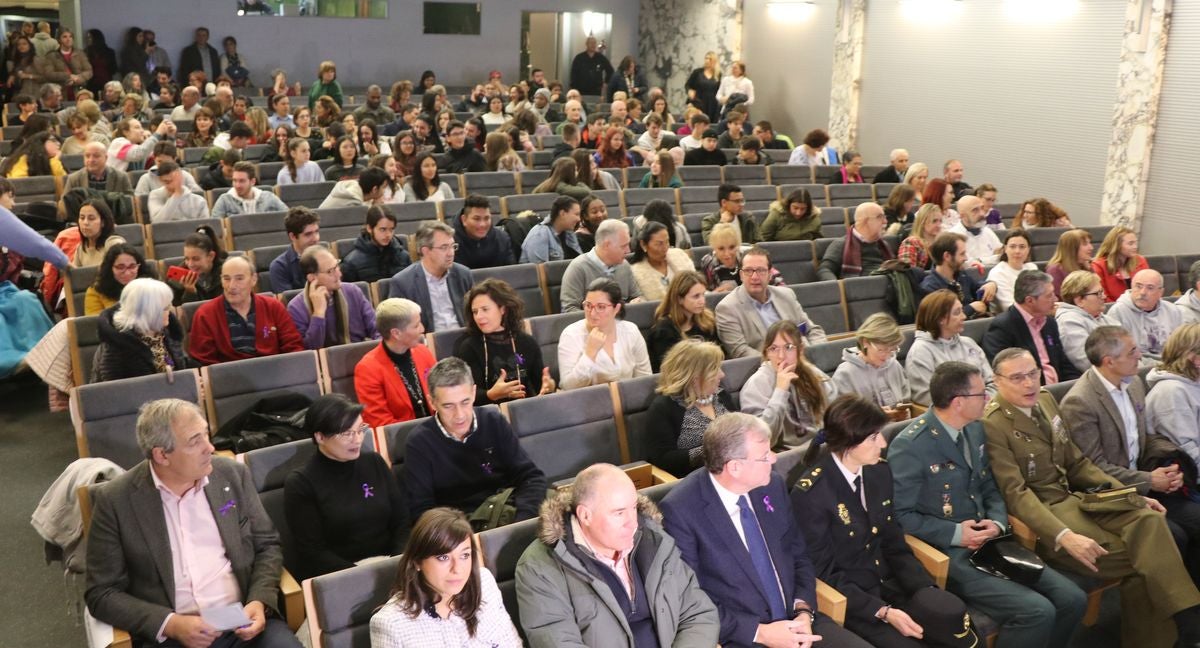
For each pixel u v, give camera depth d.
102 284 5.07
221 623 2.77
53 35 14.66
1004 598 3.36
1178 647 3.67
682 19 16.52
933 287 5.95
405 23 16.66
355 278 5.91
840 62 13.08
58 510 3.35
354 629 2.69
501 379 4.36
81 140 9.46
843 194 9.43
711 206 8.73
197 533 2.98
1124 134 9.20
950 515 3.62
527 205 7.84
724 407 4.07
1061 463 3.92
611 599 2.76
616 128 9.94
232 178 7.72
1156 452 4.06
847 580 3.31
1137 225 9.21
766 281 5.20
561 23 17.53
